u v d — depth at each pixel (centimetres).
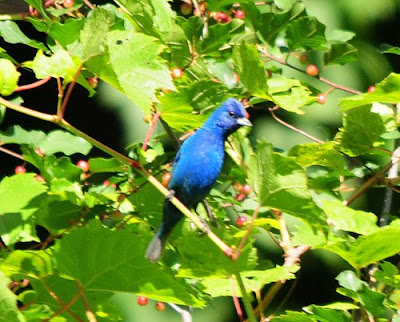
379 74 1331
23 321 541
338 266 1415
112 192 764
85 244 593
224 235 658
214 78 788
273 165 580
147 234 747
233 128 827
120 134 1266
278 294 1421
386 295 649
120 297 1248
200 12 848
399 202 1241
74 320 645
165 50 773
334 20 1325
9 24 747
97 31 564
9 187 617
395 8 1352
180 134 936
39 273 609
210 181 835
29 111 594
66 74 584
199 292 711
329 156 784
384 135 799
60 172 716
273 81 775
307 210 585
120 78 587
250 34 821
